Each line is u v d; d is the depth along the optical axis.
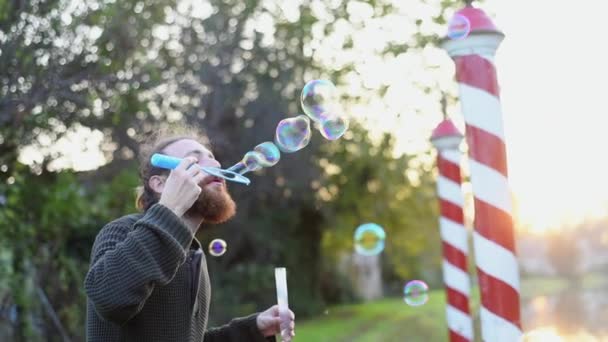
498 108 2.79
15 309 5.02
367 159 13.34
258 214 11.66
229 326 2.43
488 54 2.80
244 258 11.70
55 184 5.11
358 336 10.43
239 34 9.05
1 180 4.58
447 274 5.06
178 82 6.93
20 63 4.23
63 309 5.50
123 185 6.11
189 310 1.97
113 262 1.74
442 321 13.55
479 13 2.81
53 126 4.71
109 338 1.90
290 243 12.68
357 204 14.06
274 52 10.38
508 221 2.76
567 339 10.59
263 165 2.69
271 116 10.06
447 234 5.13
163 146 2.18
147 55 5.73
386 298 22.16
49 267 5.32
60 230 5.36
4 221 4.61
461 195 5.16
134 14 5.31
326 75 11.90
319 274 14.37
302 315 13.25
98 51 4.70
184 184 1.87
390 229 15.31
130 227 1.96
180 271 1.97
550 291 28.92
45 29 4.32
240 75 9.55
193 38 7.32
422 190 14.76
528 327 12.71
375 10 11.79
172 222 1.80
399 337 10.51
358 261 20.72
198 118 7.84
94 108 4.93
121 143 6.19
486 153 2.76
